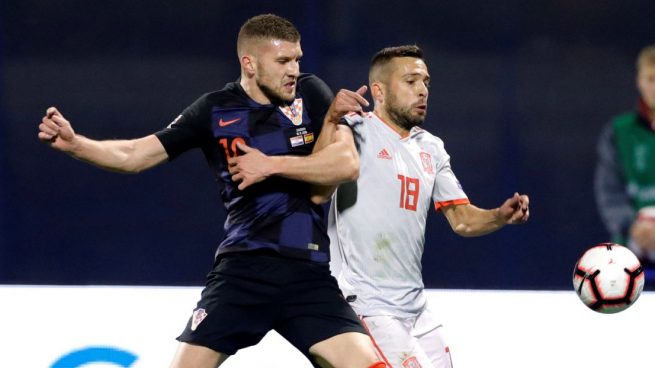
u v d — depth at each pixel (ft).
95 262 97.66
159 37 97.60
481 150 98.07
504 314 65.36
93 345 63.62
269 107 53.52
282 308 51.98
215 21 97.76
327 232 58.08
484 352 64.75
